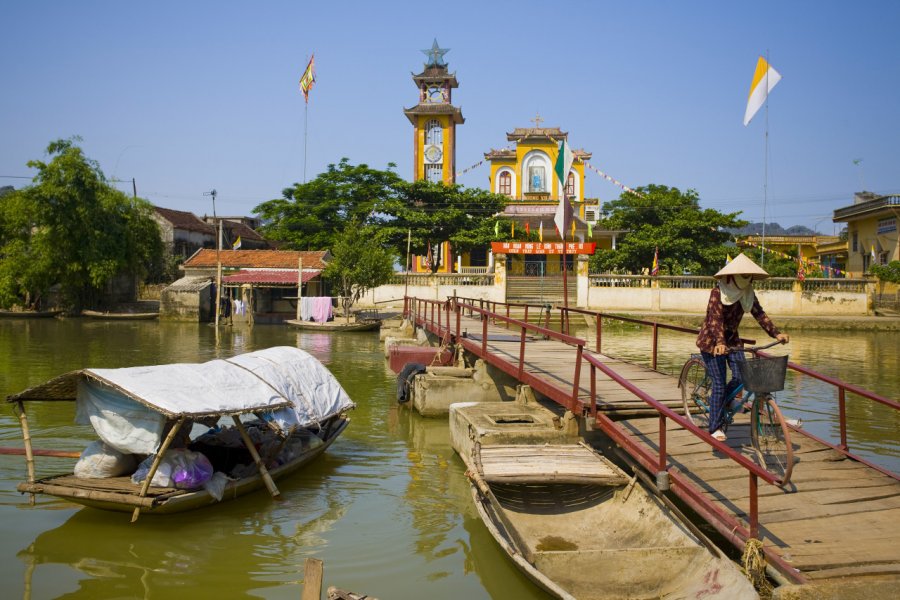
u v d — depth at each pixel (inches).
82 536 284.2
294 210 1867.6
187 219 2086.6
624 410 334.0
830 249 2004.2
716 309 280.8
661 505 265.3
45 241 1507.1
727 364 290.4
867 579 191.9
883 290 1504.7
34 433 446.3
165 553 269.6
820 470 268.7
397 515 313.6
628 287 1493.6
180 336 1170.0
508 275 1685.5
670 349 982.4
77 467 310.7
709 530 286.5
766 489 250.1
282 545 278.4
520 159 2146.9
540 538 272.1
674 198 1745.8
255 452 331.6
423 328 854.5
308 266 1614.2
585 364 459.8
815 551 205.5
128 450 297.0
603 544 264.4
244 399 327.9
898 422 503.5
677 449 289.4
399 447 437.1
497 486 302.2
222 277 1562.5
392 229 1706.4
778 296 1457.9
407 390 558.6
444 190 1807.3
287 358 405.4
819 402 586.2
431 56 2172.7
